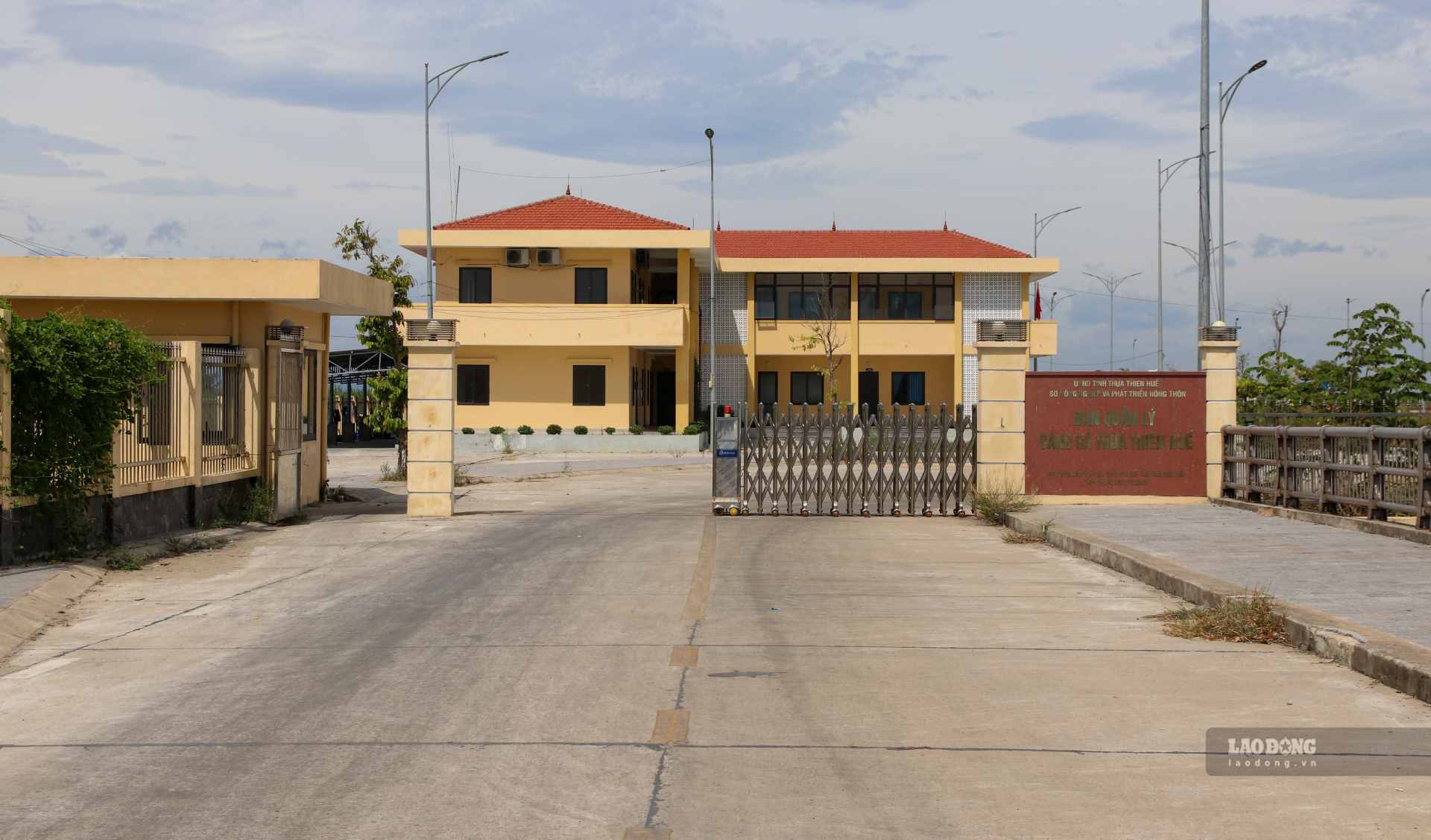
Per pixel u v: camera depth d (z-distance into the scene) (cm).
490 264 4784
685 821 519
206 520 1697
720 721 678
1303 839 493
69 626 1009
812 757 609
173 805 547
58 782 584
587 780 574
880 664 821
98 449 1347
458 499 2350
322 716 698
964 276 5322
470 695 742
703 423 4769
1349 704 700
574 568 1306
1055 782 568
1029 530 1602
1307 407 3284
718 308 5341
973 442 1912
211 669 832
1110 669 798
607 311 4634
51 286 1847
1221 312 3064
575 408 4747
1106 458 1881
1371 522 1452
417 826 516
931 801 543
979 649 868
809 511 1908
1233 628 897
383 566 1351
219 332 1884
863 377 5534
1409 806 530
